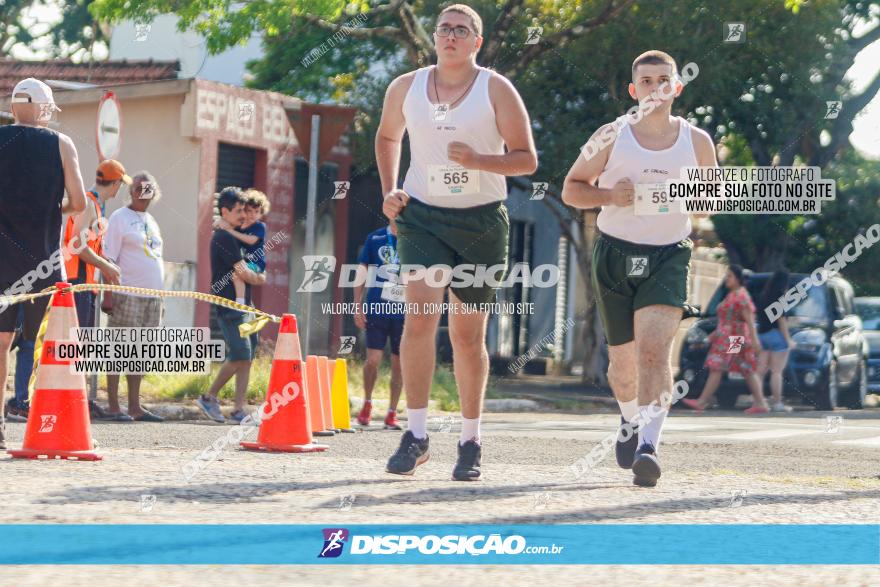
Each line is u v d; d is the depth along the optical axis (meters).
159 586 6.25
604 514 9.59
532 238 59.31
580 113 45.69
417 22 41.22
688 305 12.95
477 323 12.48
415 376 12.70
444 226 12.49
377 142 13.16
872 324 54.47
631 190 12.99
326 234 46.44
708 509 10.16
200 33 40.91
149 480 11.33
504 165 12.31
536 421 29.62
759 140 48.91
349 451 16.84
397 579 6.63
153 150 41.94
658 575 6.97
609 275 13.27
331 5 38.62
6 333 14.55
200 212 41.50
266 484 11.25
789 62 45.84
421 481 12.17
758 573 7.13
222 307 24.02
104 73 53.75
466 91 12.41
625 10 43.56
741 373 36.38
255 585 6.34
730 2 43.72
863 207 51.59
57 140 14.92
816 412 39.06
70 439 13.57
